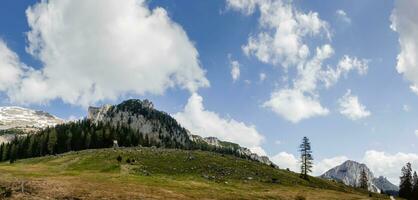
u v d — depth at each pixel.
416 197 166.75
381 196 153.38
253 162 167.75
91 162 134.62
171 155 151.50
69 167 128.25
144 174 119.00
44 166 131.00
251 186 118.44
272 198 97.44
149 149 166.88
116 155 143.50
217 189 100.88
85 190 69.88
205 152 173.00
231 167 142.88
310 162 158.62
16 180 68.38
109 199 64.81
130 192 74.69
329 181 172.00
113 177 101.31
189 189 93.56
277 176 143.88
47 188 66.12
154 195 75.31
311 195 112.62
